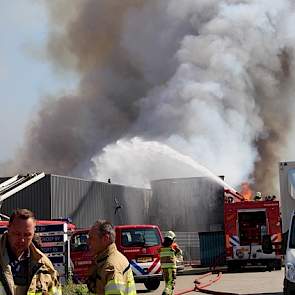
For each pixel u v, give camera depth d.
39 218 20.61
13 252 3.79
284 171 12.89
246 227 21.80
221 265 24.62
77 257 14.90
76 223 22.16
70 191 22.02
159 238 15.47
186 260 26.47
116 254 4.34
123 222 25.78
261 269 22.27
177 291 15.02
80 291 11.82
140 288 16.59
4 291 3.69
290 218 12.19
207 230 27.97
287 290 10.10
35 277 3.76
